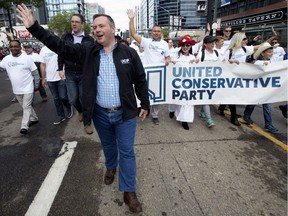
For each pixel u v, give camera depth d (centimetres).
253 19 3017
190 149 382
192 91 459
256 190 280
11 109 664
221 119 527
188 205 256
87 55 234
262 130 462
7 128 501
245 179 302
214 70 454
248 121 486
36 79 472
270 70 449
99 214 245
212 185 289
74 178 306
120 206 256
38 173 320
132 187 252
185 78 455
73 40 462
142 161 345
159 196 270
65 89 521
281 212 246
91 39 466
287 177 307
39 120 546
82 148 391
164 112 584
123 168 252
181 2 7731
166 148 386
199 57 454
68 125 503
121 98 236
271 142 408
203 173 315
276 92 457
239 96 464
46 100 750
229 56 484
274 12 2570
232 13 3672
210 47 455
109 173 296
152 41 482
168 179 301
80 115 521
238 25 3422
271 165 335
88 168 329
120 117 246
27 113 462
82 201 264
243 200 263
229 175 310
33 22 219
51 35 229
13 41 434
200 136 433
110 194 275
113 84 236
